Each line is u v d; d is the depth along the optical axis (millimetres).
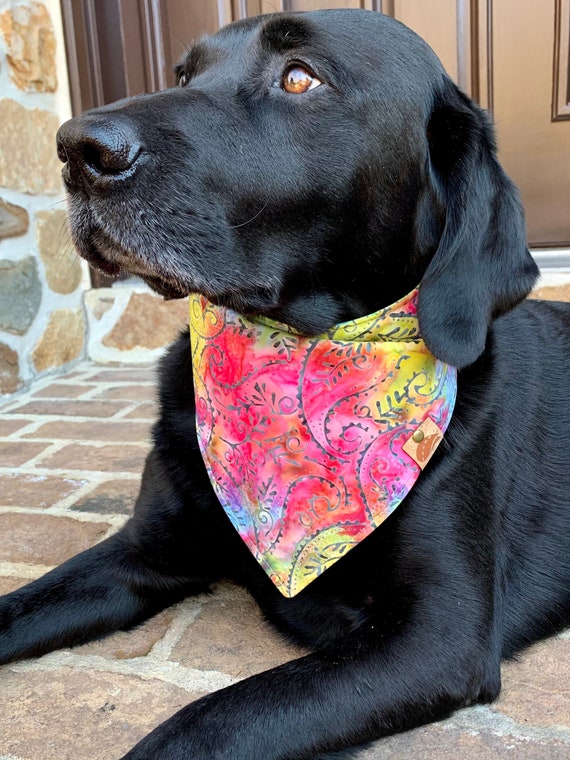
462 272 456
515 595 508
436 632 416
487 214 464
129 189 416
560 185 1098
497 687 428
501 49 1071
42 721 414
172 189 424
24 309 1087
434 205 490
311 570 463
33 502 697
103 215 424
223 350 493
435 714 405
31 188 1095
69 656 475
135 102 436
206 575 533
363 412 468
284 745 376
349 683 394
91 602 490
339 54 458
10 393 1053
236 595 547
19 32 1065
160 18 1152
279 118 458
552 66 1062
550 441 559
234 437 490
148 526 509
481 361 519
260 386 482
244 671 457
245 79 466
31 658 471
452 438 476
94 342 1242
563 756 387
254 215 456
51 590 489
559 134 1080
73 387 1094
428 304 452
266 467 479
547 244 1122
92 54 1144
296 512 469
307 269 485
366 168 474
